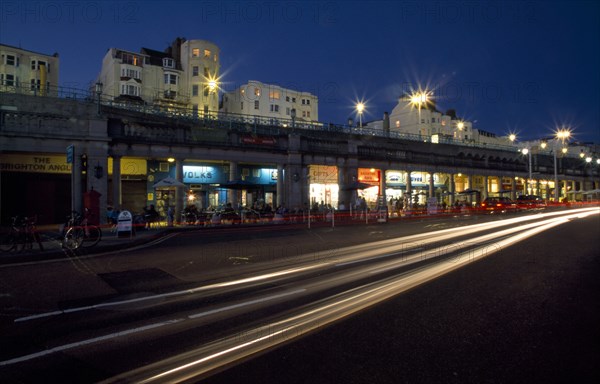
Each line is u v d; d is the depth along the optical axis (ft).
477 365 13.03
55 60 181.57
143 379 12.23
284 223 81.35
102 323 17.75
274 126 110.83
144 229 64.23
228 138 93.20
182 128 87.15
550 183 218.38
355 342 15.19
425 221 90.33
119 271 29.86
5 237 37.93
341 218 96.27
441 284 25.12
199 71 209.05
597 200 229.66
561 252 39.06
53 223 77.61
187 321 17.95
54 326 17.37
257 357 13.83
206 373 12.56
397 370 12.67
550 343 15.01
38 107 72.43
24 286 24.91
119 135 79.41
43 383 12.04
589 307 19.79
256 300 21.47
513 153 190.29
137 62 194.18
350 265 32.07
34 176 76.64
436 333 16.17
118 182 79.30
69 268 31.17
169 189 93.15
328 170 120.47
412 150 136.98
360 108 180.75
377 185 127.85
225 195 100.94
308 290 23.68
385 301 21.16
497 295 22.30
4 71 167.94
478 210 136.15
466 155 165.78
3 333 16.52
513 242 47.65
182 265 32.45
